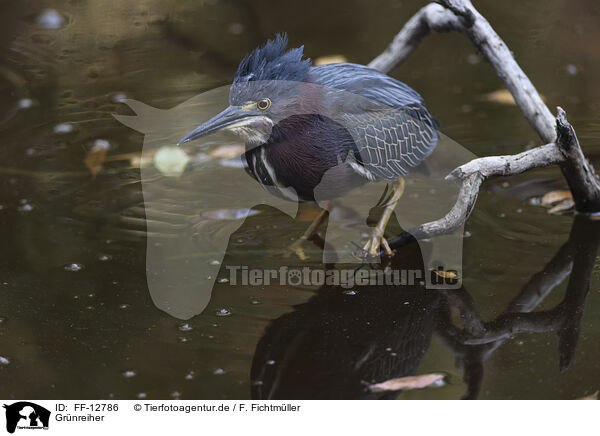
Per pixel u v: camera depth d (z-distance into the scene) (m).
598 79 9.37
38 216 6.64
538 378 4.65
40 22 11.46
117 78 9.55
